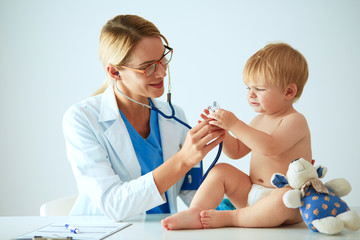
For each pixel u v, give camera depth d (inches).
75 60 120.0
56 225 41.7
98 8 120.3
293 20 116.6
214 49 117.7
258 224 38.1
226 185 43.3
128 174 54.7
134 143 55.7
